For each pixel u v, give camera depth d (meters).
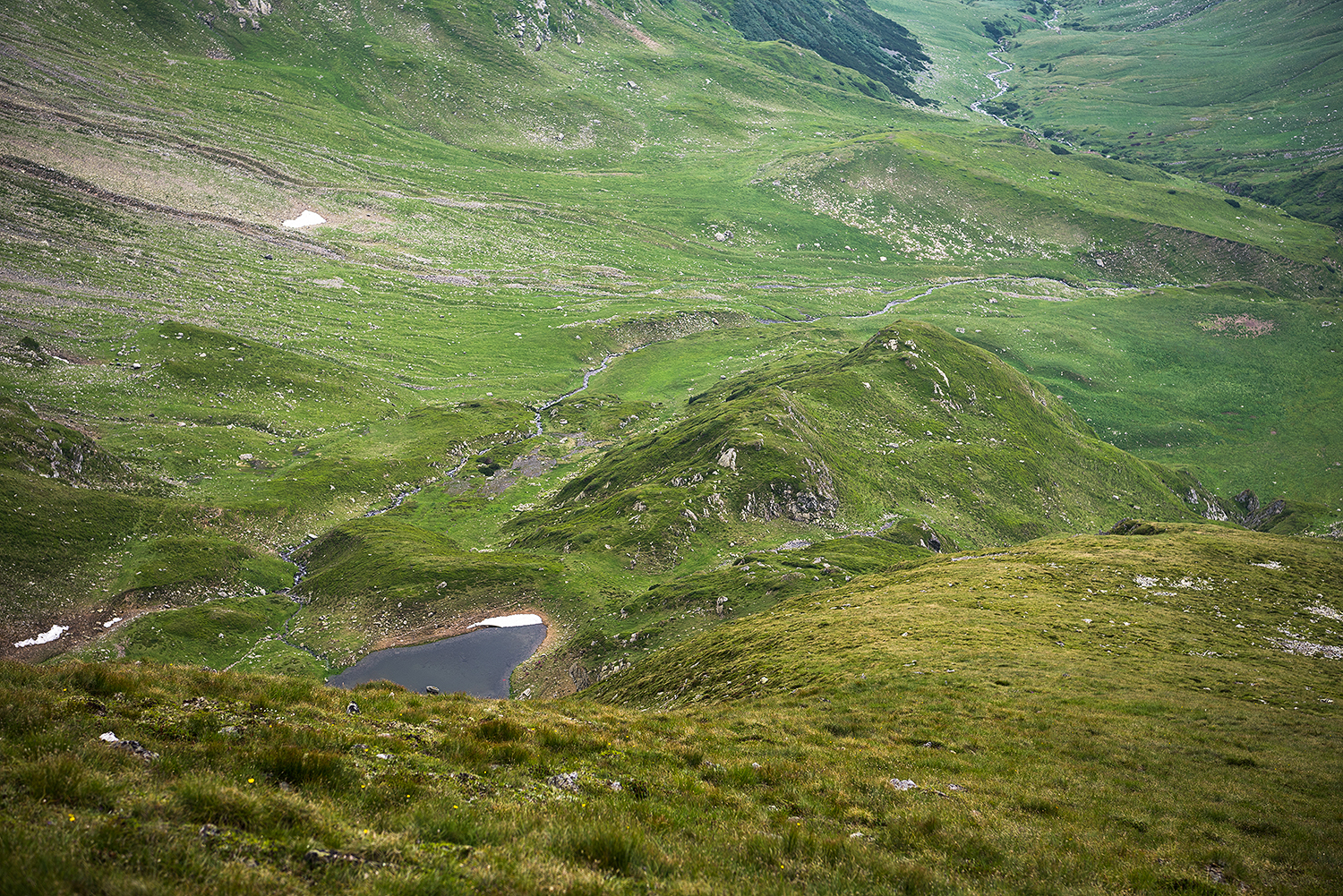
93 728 14.98
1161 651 45.91
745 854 14.56
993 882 15.30
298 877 10.51
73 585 114.88
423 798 14.35
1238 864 17.98
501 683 102.69
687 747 23.48
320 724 18.75
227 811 12.00
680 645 75.50
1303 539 78.62
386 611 119.12
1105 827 20.34
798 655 49.66
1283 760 27.00
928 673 40.34
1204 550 73.19
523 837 13.01
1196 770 26.11
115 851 10.12
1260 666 43.00
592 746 21.39
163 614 112.31
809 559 119.25
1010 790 22.88
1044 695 35.81
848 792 20.56
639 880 12.35
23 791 11.37
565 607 120.44
